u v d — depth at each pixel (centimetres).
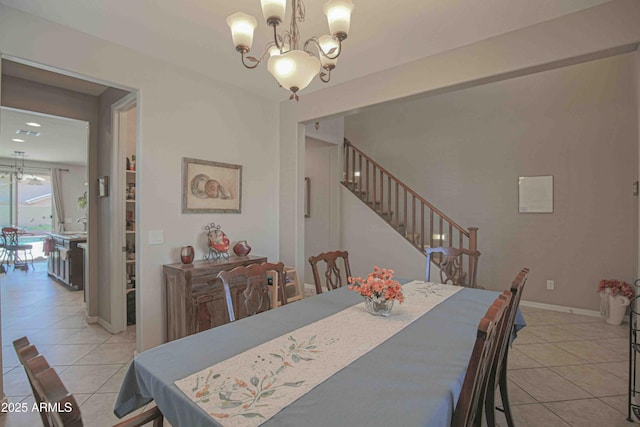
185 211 300
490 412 154
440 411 94
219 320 282
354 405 95
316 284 236
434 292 229
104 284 358
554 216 424
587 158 404
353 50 263
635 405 203
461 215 499
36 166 802
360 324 163
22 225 830
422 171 538
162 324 284
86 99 367
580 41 212
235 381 108
